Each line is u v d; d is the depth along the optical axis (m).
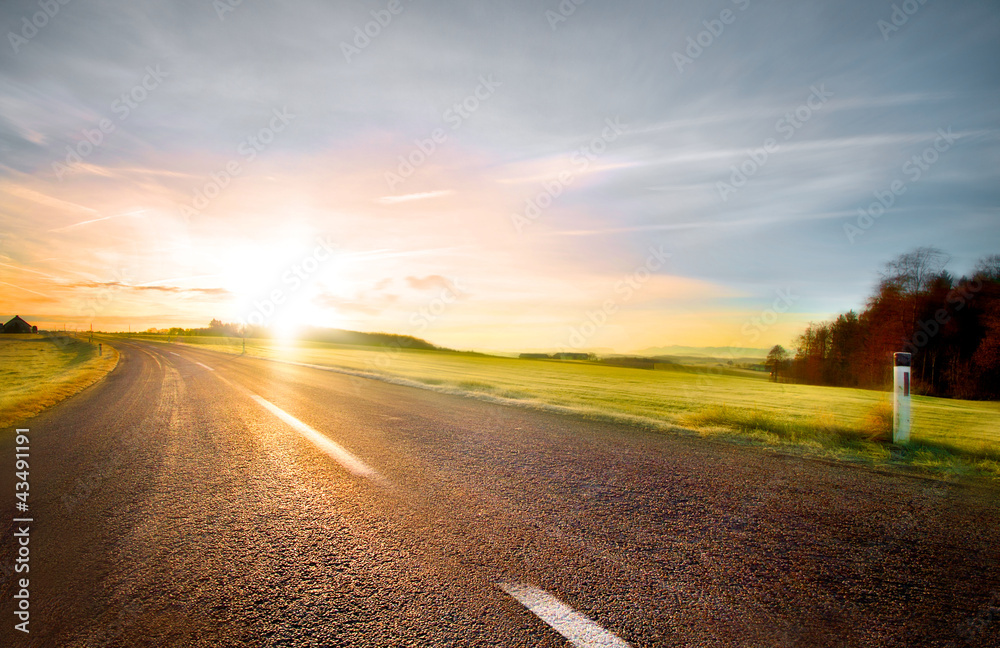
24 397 9.58
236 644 1.81
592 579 2.34
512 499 3.60
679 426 7.28
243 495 3.68
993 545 2.88
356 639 1.84
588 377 32.12
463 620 1.96
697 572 2.44
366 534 2.90
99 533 2.92
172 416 7.70
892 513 3.42
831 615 2.05
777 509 3.47
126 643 1.81
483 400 10.57
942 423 12.24
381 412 8.27
